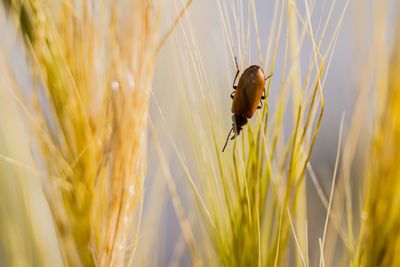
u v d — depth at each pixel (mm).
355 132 162
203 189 163
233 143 158
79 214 155
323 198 169
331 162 237
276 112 161
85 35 153
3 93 162
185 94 167
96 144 155
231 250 159
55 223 157
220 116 169
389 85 152
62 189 156
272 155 159
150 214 180
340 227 168
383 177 153
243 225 158
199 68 158
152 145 180
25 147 182
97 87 154
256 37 159
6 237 180
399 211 153
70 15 153
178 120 179
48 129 156
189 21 165
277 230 158
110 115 153
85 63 154
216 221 161
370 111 158
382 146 153
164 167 160
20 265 180
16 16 155
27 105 157
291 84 160
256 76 159
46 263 181
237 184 157
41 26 154
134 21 150
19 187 181
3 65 159
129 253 158
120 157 153
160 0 151
